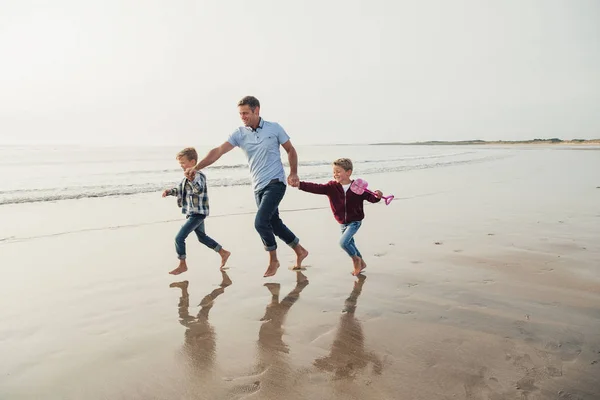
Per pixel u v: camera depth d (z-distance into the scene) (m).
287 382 2.75
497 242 6.80
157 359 3.08
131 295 4.43
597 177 17.89
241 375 2.84
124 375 2.85
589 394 2.56
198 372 2.89
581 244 6.64
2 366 2.96
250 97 4.52
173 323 3.73
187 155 5.10
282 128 4.72
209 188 13.61
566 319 3.73
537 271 5.23
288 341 3.37
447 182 15.95
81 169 20.70
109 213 9.09
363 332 3.51
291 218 8.85
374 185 14.75
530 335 3.40
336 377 2.80
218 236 7.17
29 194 11.40
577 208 10.20
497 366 2.91
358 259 5.09
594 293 4.42
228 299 4.33
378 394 2.59
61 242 6.62
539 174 19.41
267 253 6.16
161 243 6.67
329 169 20.88
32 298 4.30
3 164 24.19
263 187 4.61
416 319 3.78
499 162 28.56
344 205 5.03
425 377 2.78
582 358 3.01
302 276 5.09
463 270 5.30
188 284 4.80
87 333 3.52
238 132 4.66
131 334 3.50
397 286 4.71
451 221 8.62
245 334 3.50
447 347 3.21
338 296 4.40
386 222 8.52
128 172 18.97
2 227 7.58
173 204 10.38
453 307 4.06
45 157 33.41
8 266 5.36
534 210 9.93
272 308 4.08
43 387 2.70
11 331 3.54
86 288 4.62
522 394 2.56
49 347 3.26
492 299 4.27
